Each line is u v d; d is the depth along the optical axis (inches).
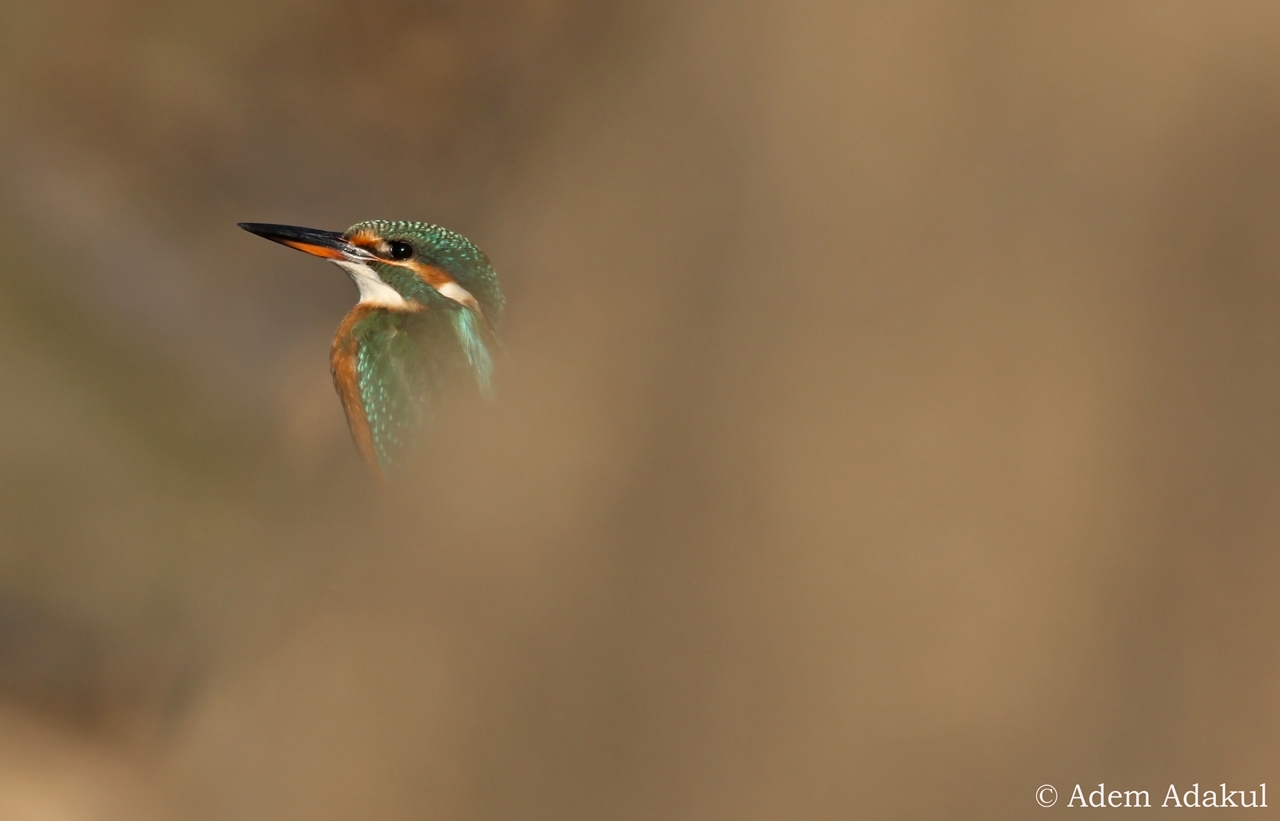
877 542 269.9
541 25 283.3
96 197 288.5
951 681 261.0
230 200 288.5
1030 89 260.5
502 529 273.0
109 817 281.6
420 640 273.9
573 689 271.6
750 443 270.7
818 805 269.9
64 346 287.1
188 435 287.6
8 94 287.9
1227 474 238.8
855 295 270.2
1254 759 233.3
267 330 289.0
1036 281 258.2
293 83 287.7
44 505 285.7
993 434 260.5
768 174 271.1
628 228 273.9
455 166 285.7
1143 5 248.1
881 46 270.2
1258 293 235.6
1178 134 243.4
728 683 270.5
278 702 278.8
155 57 288.4
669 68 274.4
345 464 286.2
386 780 273.7
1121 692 246.4
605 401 272.4
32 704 283.9
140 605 284.5
